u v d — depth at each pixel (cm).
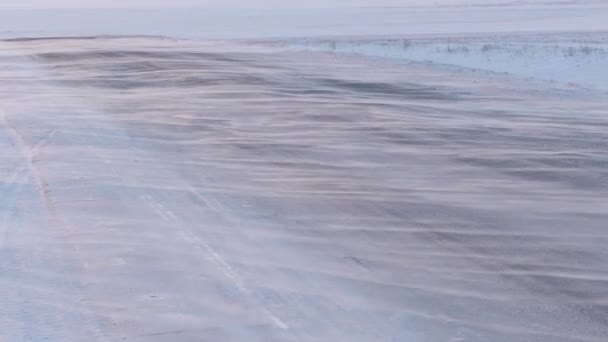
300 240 1014
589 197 1232
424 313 782
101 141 1658
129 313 785
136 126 1839
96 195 1228
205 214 1127
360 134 1744
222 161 1474
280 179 1340
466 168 1423
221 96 2347
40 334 738
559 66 3222
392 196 1236
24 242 1005
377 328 744
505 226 1083
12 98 2331
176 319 768
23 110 2086
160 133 1748
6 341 723
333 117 1967
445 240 1020
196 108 2117
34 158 1491
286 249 978
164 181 1318
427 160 1488
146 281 871
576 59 3384
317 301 812
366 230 1059
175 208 1158
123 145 1616
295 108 2109
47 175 1355
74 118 1953
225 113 2031
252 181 1324
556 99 2295
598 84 2722
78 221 1094
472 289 850
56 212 1138
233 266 916
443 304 806
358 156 1523
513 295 834
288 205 1178
